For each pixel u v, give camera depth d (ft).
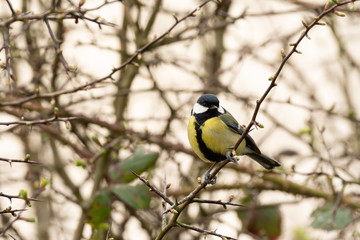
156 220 35.29
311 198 34.47
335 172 29.63
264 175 33.73
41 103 35.88
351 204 32.60
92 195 32.73
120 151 37.58
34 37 37.19
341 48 41.34
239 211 35.70
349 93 41.37
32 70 36.70
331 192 33.81
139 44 35.04
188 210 37.58
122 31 35.19
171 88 37.06
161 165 35.78
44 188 23.36
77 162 28.89
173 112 36.47
